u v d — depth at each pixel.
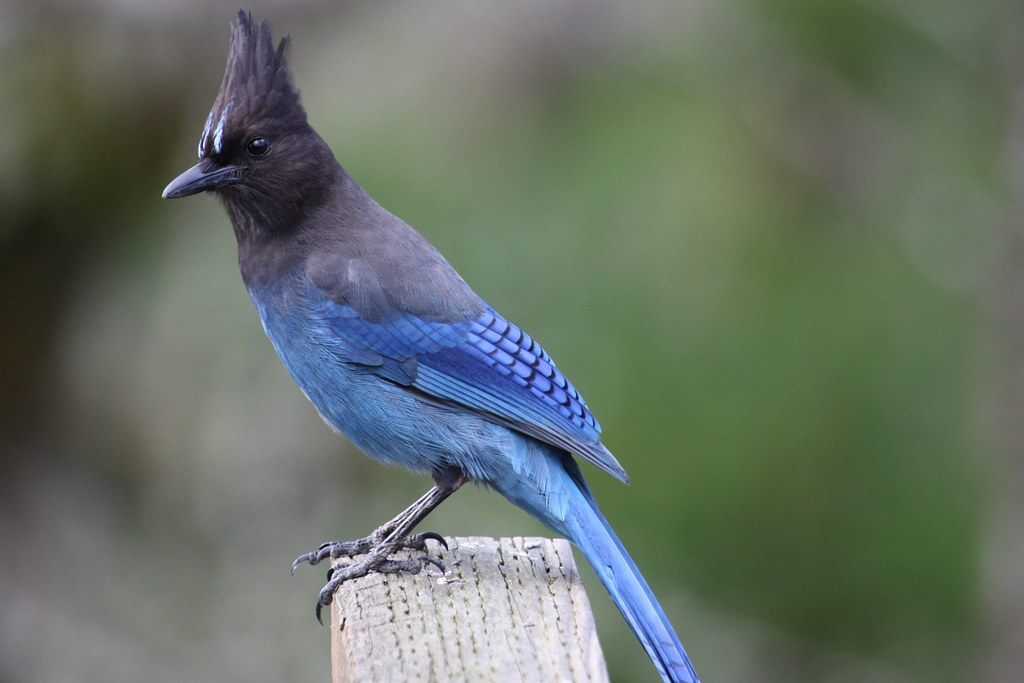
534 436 7.57
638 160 11.81
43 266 13.59
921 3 12.73
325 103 11.91
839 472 12.05
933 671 12.18
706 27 12.49
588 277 11.56
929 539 12.16
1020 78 12.30
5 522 13.89
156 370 12.68
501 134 11.84
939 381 12.16
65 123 13.02
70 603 13.35
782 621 12.09
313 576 12.79
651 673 11.32
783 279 12.00
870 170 12.64
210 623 12.89
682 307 11.68
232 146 7.96
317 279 7.98
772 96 12.55
